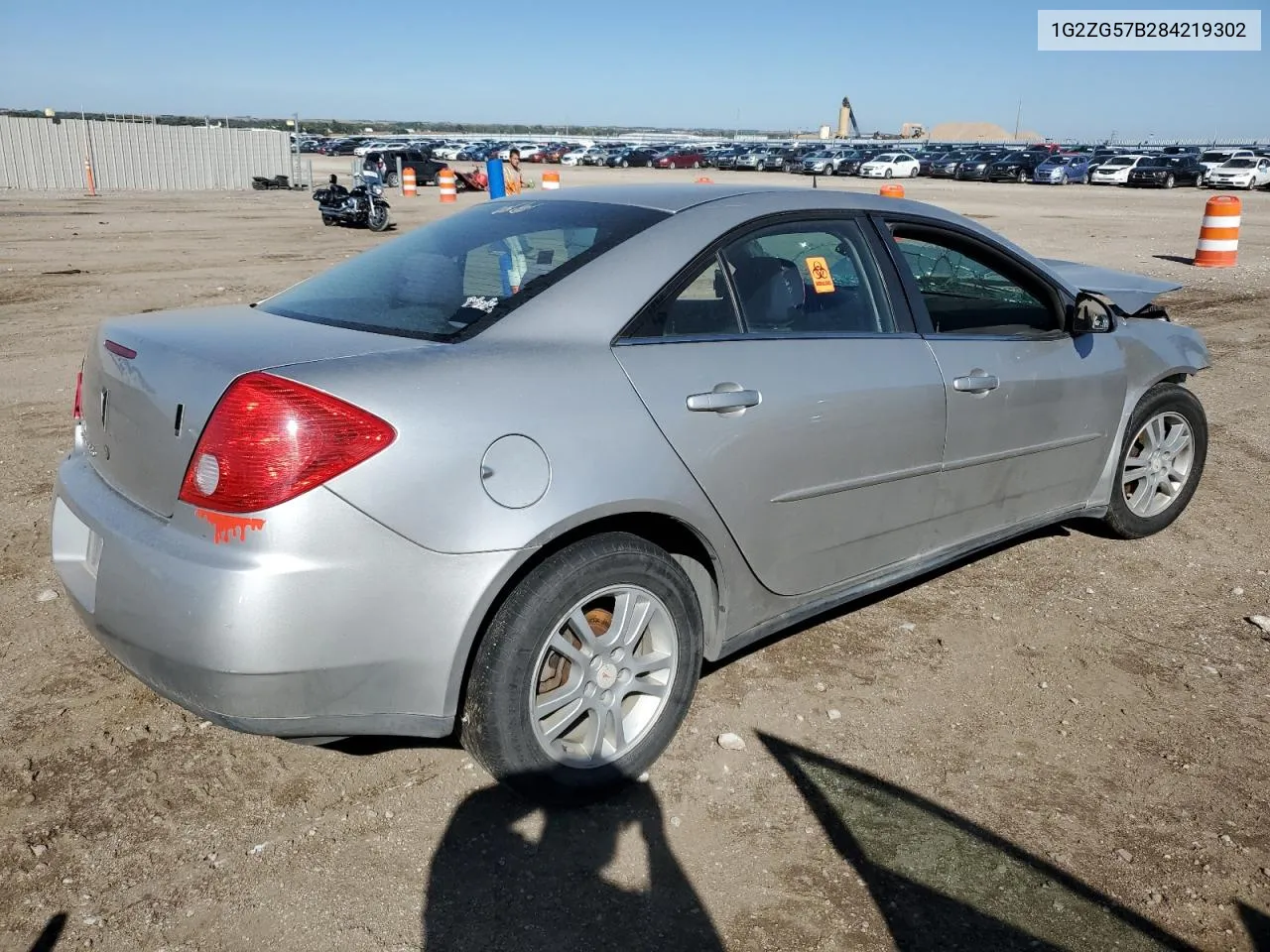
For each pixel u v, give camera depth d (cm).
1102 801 291
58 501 292
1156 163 4512
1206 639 391
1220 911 250
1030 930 242
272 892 248
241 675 230
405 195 3341
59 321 984
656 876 257
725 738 312
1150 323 468
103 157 3619
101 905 242
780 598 325
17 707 320
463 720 266
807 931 240
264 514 229
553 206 335
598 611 282
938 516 369
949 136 18850
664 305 290
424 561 240
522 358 262
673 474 277
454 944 234
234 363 244
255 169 4003
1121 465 455
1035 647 382
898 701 341
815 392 312
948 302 384
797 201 336
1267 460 617
